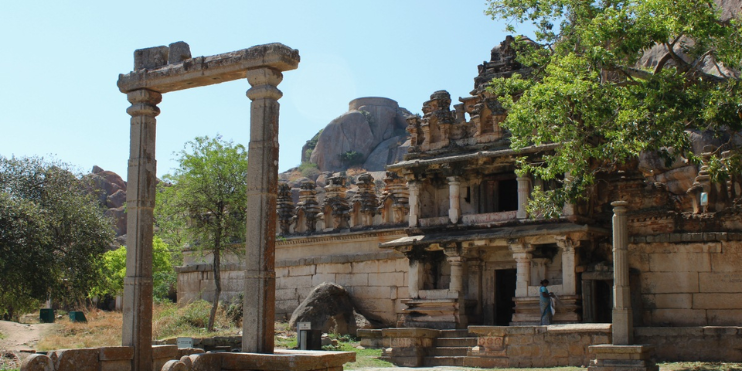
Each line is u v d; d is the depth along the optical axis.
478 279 29.75
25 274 30.81
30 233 31.27
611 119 21.03
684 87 21.67
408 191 33.72
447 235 29.28
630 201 26.88
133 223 16.19
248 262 14.46
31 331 32.94
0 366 22.59
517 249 27.27
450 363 24.86
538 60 24.56
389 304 33.91
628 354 18.95
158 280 50.03
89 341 28.95
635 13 21.12
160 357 16.33
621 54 21.00
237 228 34.00
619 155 20.61
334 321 32.31
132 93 16.53
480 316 29.47
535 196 23.06
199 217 34.41
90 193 37.66
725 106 19.23
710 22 20.31
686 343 21.58
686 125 20.61
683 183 31.11
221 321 34.50
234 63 15.09
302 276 37.41
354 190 55.88
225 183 34.22
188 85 16.27
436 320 28.89
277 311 38.09
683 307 24.34
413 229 30.41
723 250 24.06
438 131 31.08
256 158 14.66
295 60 15.02
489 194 29.89
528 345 22.52
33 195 34.84
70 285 33.75
